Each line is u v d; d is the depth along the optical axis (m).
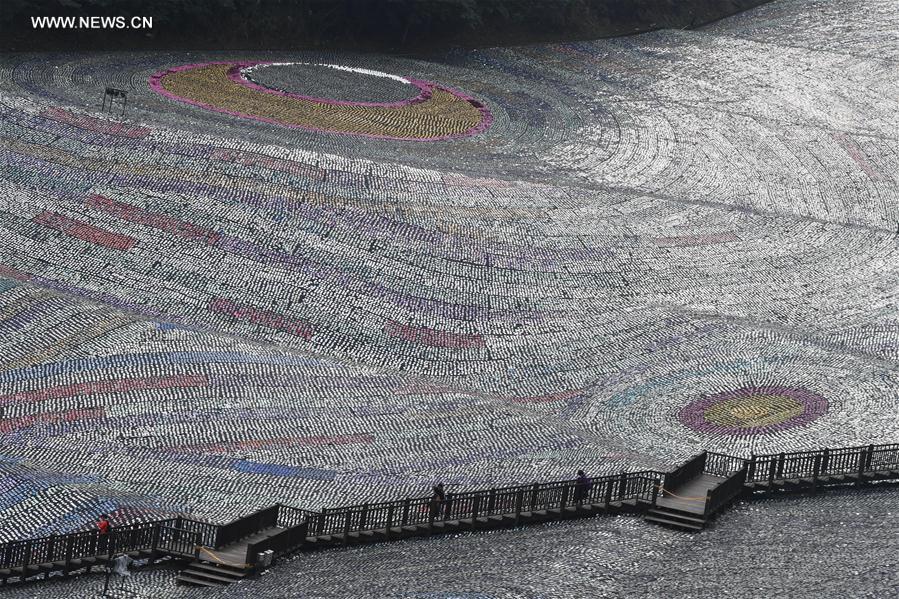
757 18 196.38
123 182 119.69
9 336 95.62
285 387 94.38
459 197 128.62
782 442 89.25
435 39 178.25
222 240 113.50
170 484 78.12
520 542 69.00
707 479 75.88
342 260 113.75
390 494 79.12
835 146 154.75
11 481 74.56
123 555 65.31
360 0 174.88
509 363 102.50
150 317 101.69
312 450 85.06
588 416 93.81
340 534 70.31
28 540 65.19
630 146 151.12
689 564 64.50
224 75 156.00
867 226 134.88
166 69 154.38
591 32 186.12
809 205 139.00
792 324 112.12
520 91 166.00
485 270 115.88
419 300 110.06
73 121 130.00
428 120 152.12
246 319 103.81
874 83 174.12
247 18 169.12
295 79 158.75
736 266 122.94
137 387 91.19
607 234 125.94
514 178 136.75
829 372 102.06
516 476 82.25
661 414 94.19
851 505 73.81
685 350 105.69
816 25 192.88
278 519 72.56
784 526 70.06
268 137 136.00
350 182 127.31
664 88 169.75
